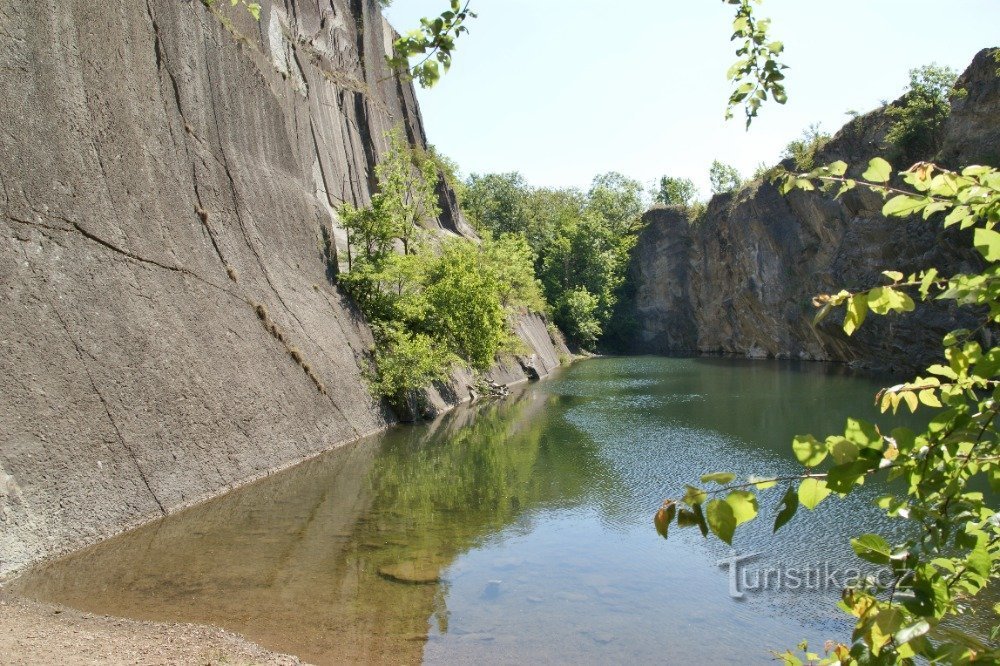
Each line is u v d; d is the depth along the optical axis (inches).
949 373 98.2
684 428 837.2
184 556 390.0
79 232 457.7
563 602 341.7
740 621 320.8
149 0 596.4
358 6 1664.6
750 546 420.2
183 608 320.8
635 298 2743.6
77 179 466.6
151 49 590.2
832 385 1244.5
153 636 285.0
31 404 384.5
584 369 1860.2
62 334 419.8
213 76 695.7
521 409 1058.1
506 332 1519.4
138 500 441.1
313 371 729.0
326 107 1309.1
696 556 405.7
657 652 290.4
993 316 92.3
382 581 364.8
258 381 622.8
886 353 1438.2
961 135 1248.8
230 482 536.4
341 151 1334.9
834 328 1572.3
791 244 1939.0
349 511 496.4
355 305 919.7
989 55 1200.8
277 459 610.9
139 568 367.6
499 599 343.9
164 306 524.1
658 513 83.8
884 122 1547.7
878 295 92.2
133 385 465.4
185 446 501.7
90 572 357.1
